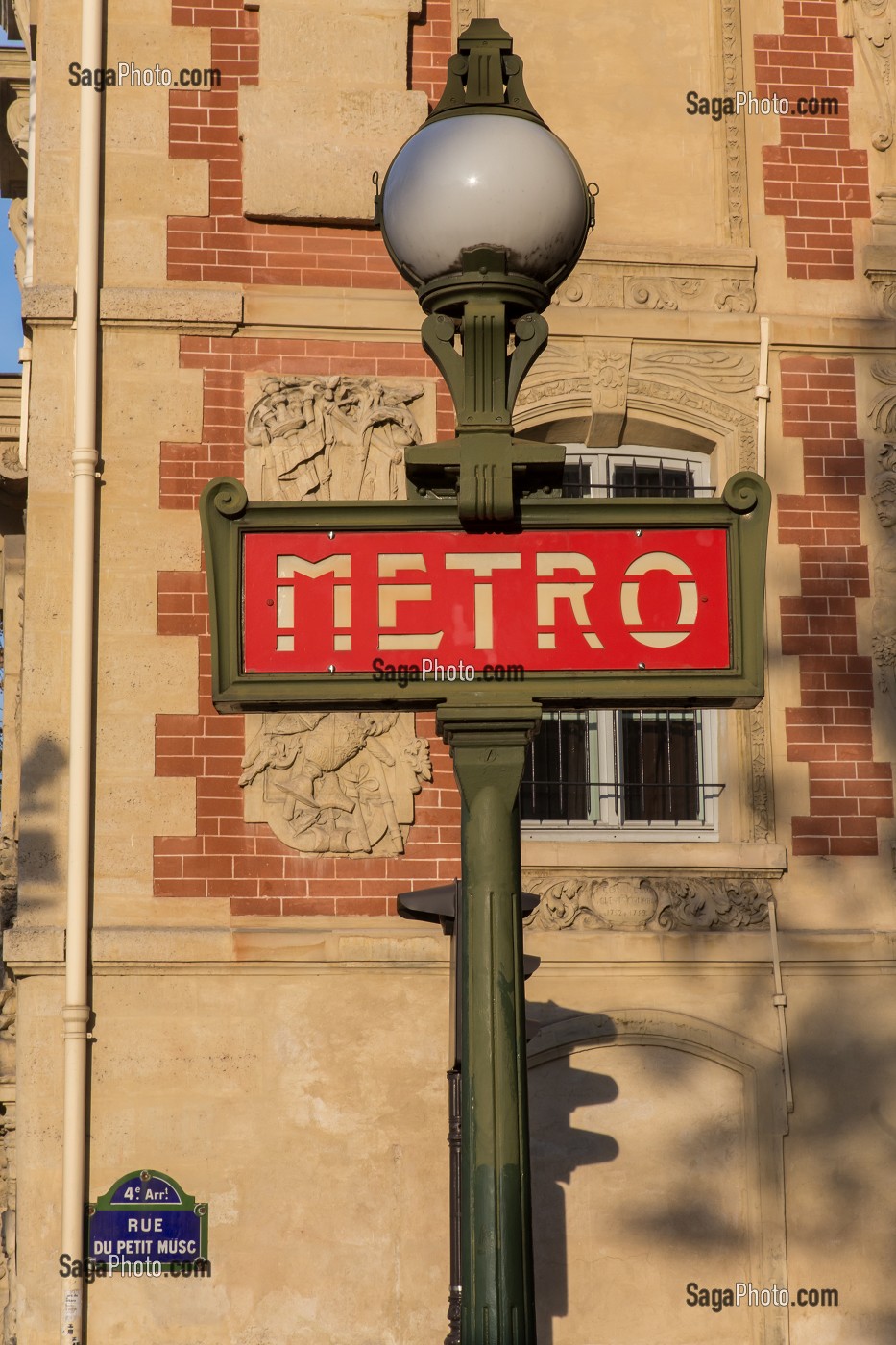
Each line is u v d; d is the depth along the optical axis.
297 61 11.66
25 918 10.51
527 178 4.60
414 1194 10.37
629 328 11.65
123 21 11.63
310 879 10.72
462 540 4.43
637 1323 10.43
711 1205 10.63
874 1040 10.95
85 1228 10.15
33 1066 10.30
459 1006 8.23
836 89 12.23
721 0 12.22
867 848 11.23
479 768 4.33
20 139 13.05
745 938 10.96
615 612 4.41
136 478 11.11
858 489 11.70
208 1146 10.33
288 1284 10.20
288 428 11.18
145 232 11.39
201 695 10.88
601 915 10.90
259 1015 10.50
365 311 11.46
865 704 11.41
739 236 11.94
